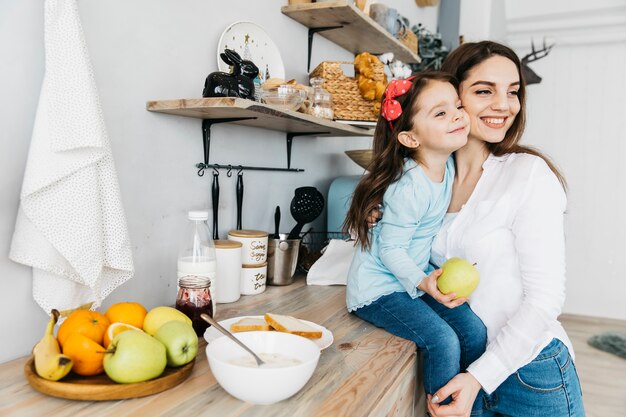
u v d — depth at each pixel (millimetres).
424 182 1188
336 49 2225
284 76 1742
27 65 941
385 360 990
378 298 1219
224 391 817
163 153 1285
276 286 1584
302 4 1733
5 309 944
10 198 937
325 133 1829
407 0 3205
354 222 1305
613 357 3230
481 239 1164
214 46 1438
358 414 790
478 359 1096
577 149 4383
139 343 779
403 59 2576
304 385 840
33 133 910
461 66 1233
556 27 4305
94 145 929
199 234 1207
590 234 4367
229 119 1378
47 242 931
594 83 4285
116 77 1137
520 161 1161
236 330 1050
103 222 1003
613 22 4086
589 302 4383
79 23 939
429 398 1110
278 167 1814
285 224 1885
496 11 4047
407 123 1222
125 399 777
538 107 4484
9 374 873
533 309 1050
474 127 1217
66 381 790
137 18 1179
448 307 1123
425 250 1267
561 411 1145
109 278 1073
